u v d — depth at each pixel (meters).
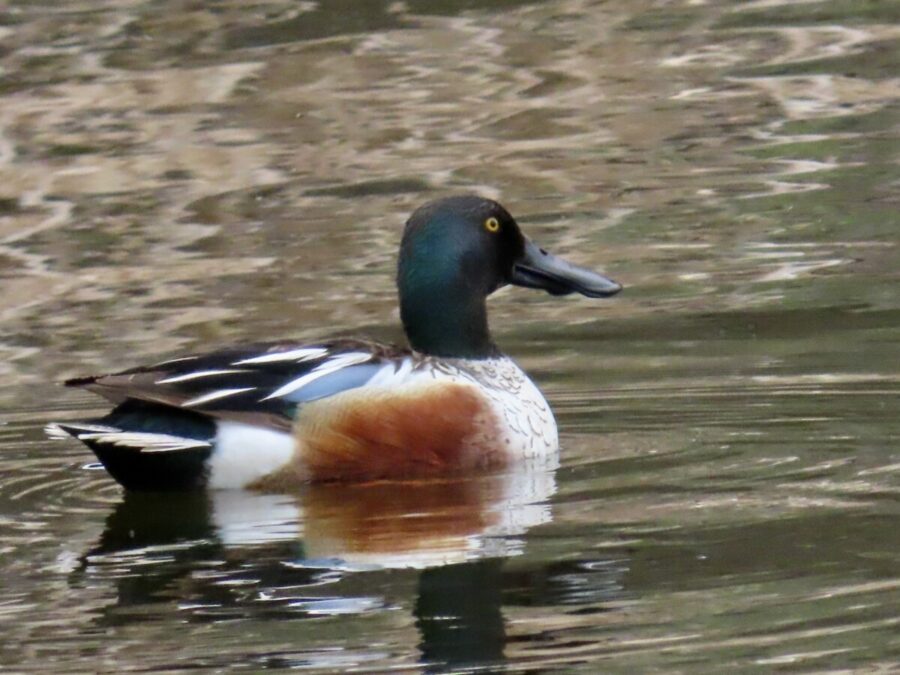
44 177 19.03
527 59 22.47
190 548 9.70
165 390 10.67
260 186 18.62
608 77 21.78
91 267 16.53
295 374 11.02
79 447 12.11
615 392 12.93
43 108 20.94
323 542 9.69
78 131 20.28
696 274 15.83
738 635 8.09
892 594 8.49
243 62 22.30
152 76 21.86
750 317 14.60
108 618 8.59
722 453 11.25
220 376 10.89
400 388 11.09
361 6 24.22
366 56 22.58
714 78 21.58
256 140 20.00
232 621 8.51
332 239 17.05
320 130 20.20
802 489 10.33
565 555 9.29
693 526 9.68
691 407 12.41
